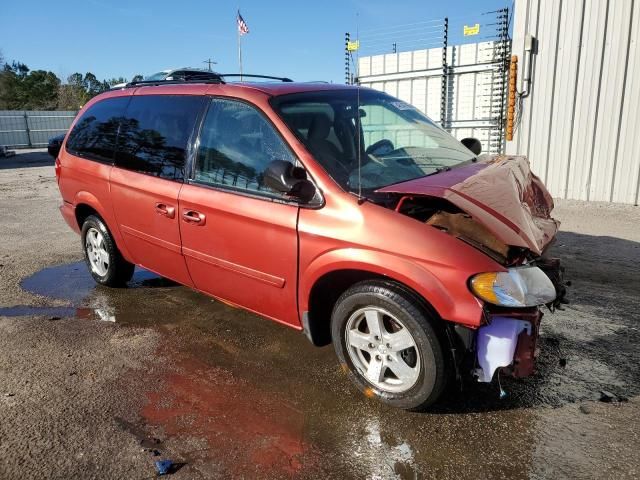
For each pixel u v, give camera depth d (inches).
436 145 158.2
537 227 124.3
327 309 135.3
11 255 262.2
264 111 137.1
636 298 180.5
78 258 253.6
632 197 335.3
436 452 106.7
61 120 1295.5
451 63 451.8
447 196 108.7
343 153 132.8
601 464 101.4
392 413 120.1
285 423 117.6
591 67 335.6
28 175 647.8
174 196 154.6
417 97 481.4
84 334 165.8
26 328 171.2
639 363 137.9
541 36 349.4
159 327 169.9
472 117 449.1
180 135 158.4
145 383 135.7
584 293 186.2
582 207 332.2
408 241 110.1
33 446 111.3
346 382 133.8
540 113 360.5
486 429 113.3
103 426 117.8
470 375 114.3
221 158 145.7
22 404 127.0
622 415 116.1
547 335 154.9
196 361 146.9
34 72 2869.1
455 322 106.4
